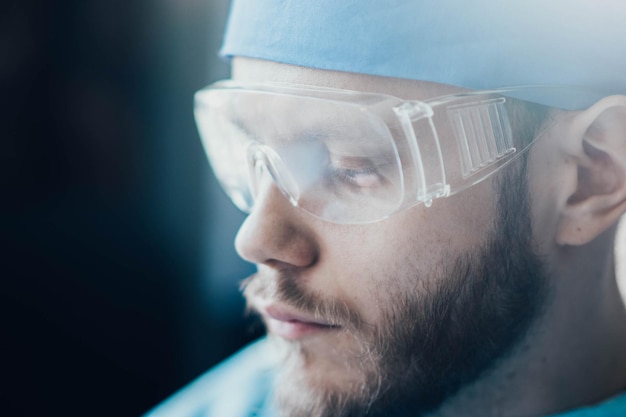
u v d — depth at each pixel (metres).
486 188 0.64
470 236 0.65
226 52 0.74
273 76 0.65
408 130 0.58
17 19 1.64
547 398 0.73
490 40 0.61
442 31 0.60
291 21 0.63
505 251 0.66
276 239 0.64
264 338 1.10
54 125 1.72
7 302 1.66
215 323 1.66
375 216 0.61
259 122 0.62
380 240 0.64
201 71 1.64
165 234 1.70
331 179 0.61
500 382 0.71
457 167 0.60
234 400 0.99
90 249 1.70
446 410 0.71
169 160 1.70
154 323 1.70
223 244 1.65
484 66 0.61
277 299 0.67
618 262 0.77
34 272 1.68
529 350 0.71
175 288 1.69
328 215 0.62
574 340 0.73
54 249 1.70
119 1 1.65
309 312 0.66
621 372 0.78
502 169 0.64
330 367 0.69
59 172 1.74
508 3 0.60
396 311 0.66
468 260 0.66
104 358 1.70
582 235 0.68
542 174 0.66
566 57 0.62
